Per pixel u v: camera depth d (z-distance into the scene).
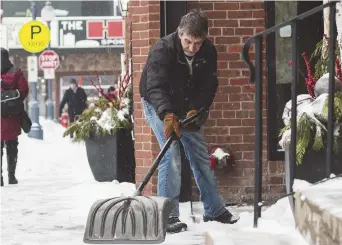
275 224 10.55
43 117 95.81
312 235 9.01
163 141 13.36
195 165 13.73
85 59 88.88
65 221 15.47
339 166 12.08
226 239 9.53
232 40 17.41
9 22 88.06
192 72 13.16
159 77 12.96
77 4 89.50
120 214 11.10
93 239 11.01
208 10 17.36
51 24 87.81
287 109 13.07
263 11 17.44
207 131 17.39
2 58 22.73
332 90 9.84
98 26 81.12
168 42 13.02
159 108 12.82
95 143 22.56
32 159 33.31
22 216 16.27
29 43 45.22
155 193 17.39
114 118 22.41
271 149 17.36
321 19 17.25
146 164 17.50
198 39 12.66
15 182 23.42
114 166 22.47
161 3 17.27
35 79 52.12
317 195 9.29
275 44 17.47
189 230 13.36
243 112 17.42
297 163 12.13
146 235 10.98
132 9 17.58
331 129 9.94
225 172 17.23
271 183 17.36
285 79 17.47
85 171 27.09
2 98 22.69
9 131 22.97
